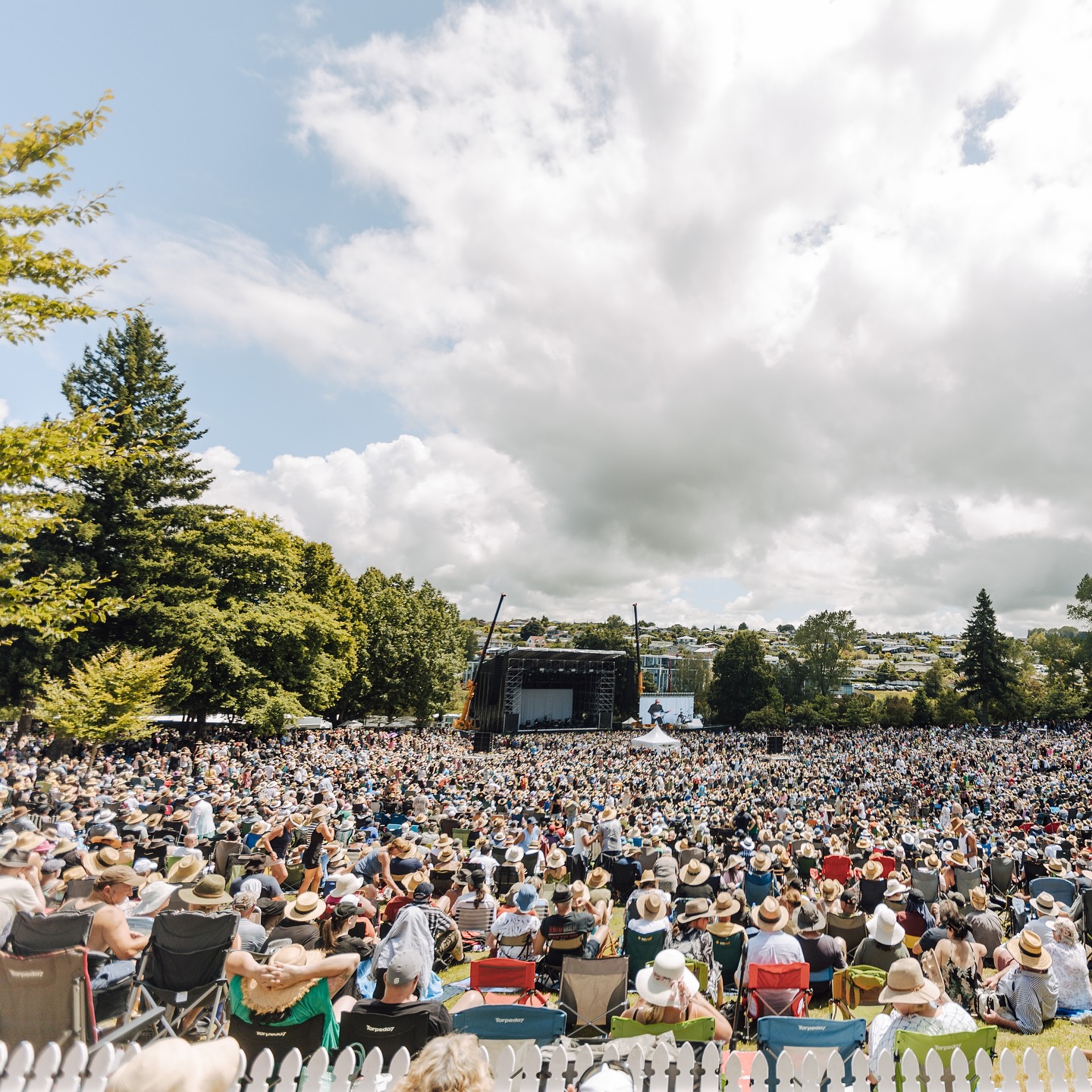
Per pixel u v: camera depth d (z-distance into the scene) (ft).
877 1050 14.46
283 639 130.41
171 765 94.63
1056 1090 13.50
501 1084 12.60
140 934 16.70
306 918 19.75
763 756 156.87
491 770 107.45
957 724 261.03
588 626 480.23
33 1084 10.85
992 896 40.47
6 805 50.39
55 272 23.90
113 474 116.88
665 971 14.35
